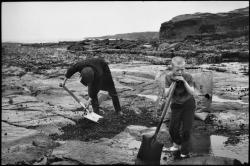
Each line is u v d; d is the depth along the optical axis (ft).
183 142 18.48
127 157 18.11
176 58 17.99
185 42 115.03
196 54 75.87
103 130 22.76
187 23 153.69
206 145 20.43
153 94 34.14
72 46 106.01
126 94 33.63
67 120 25.32
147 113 27.12
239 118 25.91
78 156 17.87
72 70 23.70
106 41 115.24
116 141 20.97
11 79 41.57
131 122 24.82
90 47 102.12
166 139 21.54
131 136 22.02
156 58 71.15
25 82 39.91
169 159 18.24
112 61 63.93
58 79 42.42
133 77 42.19
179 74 17.84
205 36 122.21
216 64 62.90
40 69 51.24
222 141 21.24
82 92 34.78
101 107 28.66
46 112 27.53
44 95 33.73
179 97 18.16
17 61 59.67
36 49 97.35
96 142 20.67
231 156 18.79
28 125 24.08
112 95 25.39
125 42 113.80
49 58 67.31
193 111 18.33
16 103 30.32
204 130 23.18
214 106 28.99
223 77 44.21
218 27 148.77
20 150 19.21
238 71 51.11
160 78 23.12
